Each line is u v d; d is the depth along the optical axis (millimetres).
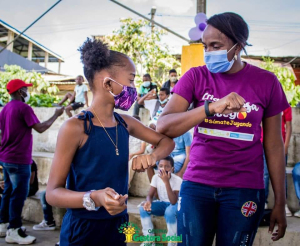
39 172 5641
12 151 3857
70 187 1556
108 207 1229
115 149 1555
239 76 1852
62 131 1469
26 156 3938
